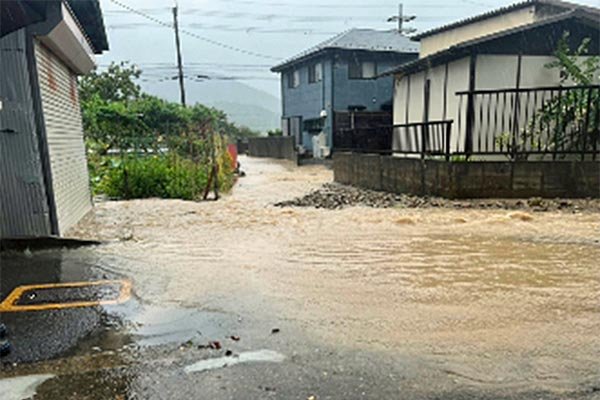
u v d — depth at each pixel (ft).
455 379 7.50
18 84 15.66
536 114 31.01
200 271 13.71
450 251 15.98
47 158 16.46
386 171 34.27
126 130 60.23
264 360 8.21
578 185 26.30
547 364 7.96
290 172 61.41
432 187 28.81
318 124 79.41
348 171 41.60
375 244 17.16
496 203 25.71
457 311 10.43
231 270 13.83
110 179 35.22
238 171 56.24
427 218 22.20
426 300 11.17
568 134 29.86
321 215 24.02
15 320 10.06
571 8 38.04
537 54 34.35
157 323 9.90
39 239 16.47
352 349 8.59
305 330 9.47
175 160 38.60
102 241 17.53
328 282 12.64
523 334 9.16
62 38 16.88
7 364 8.09
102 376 7.68
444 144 28.86
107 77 95.20
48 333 9.39
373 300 11.19
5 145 15.83
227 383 7.43
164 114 66.64
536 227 19.60
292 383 7.42
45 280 12.87
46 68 17.28
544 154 29.14
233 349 8.65
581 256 15.10
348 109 74.79
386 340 8.96
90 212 25.13
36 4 13.61
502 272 13.46
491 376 7.59
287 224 21.48
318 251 16.16
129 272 13.62
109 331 9.50
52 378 7.63
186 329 9.59
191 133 45.91
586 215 21.93
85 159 25.23
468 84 34.94
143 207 27.20
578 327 9.48
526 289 11.92
